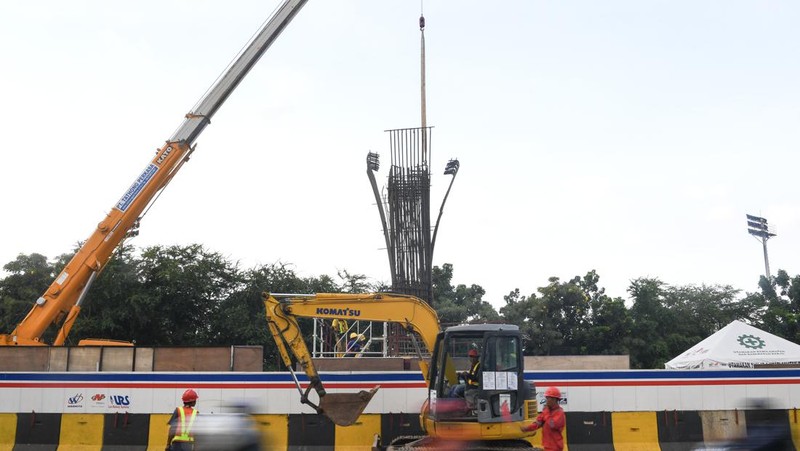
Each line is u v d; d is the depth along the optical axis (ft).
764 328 167.12
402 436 53.31
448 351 47.03
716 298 178.29
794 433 56.90
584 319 163.32
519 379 45.62
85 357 62.13
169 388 57.82
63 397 58.23
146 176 71.92
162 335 126.52
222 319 130.31
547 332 157.69
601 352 158.51
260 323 131.95
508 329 46.55
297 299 53.67
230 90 74.54
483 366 45.55
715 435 56.95
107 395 58.03
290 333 52.70
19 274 129.29
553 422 35.65
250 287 135.03
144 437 57.11
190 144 73.82
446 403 46.01
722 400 57.67
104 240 70.28
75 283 69.46
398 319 54.03
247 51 75.00
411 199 69.67
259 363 61.98
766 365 68.23
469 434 45.03
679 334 162.71
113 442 57.21
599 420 57.26
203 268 129.29
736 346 68.44
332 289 147.64
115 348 62.08
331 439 56.80
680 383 57.98
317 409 51.24
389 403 57.47
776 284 182.19
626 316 157.79
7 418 58.03
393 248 69.51
